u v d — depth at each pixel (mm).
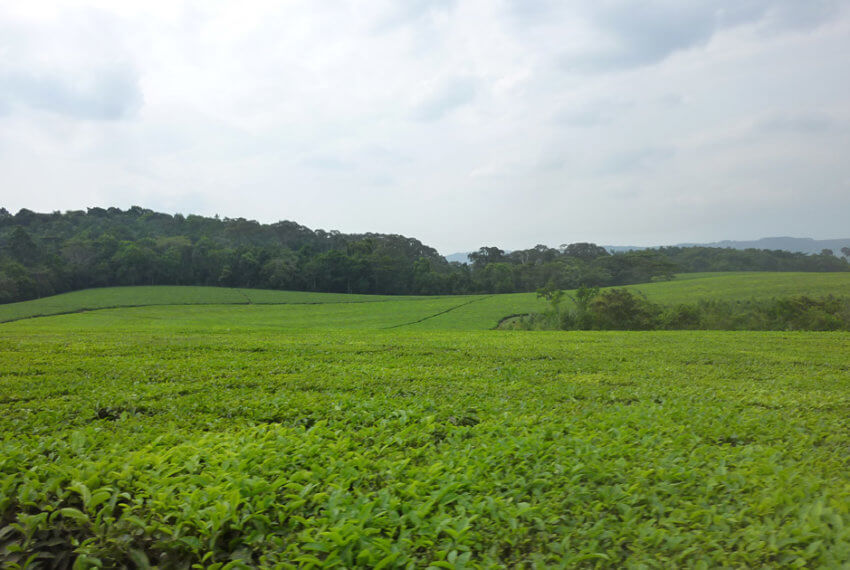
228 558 4547
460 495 5281
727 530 4621
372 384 11469
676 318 40906
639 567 4141
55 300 65312
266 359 14859
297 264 93000
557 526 4777
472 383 11758
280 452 6113
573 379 12633
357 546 4336
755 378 13422
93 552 4582
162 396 9797
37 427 7484
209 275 87188
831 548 4180
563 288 85875
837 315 37656
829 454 6816
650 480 5785
